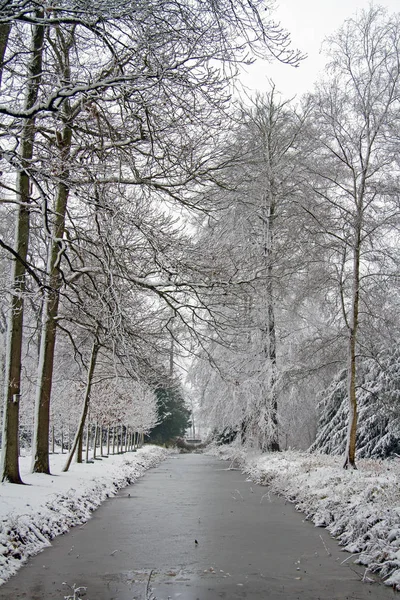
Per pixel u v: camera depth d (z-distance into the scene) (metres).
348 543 9.08
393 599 6.38
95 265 14.05
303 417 27.78
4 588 6.60
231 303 12.31
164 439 60.44
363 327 18.05
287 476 16.66
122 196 9.27
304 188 18.25
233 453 30.77
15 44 9.45
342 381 25.17
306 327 24.66
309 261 17.58
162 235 11.29
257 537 9.75
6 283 12.04
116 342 11.42
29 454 30.31
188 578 7.15
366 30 17.30
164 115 9.36
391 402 18.92
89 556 8.19
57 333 18.95
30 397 27.25
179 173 10.96
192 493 16.31
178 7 8.14
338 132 17.52
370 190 17.25
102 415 27.45
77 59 9.61
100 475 17.30
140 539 9.47
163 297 11.46
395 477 11.83
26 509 9.45
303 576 7.32
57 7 7.44
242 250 16.16
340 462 16.84
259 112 23.86
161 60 8.30
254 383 23.69
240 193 12.84
